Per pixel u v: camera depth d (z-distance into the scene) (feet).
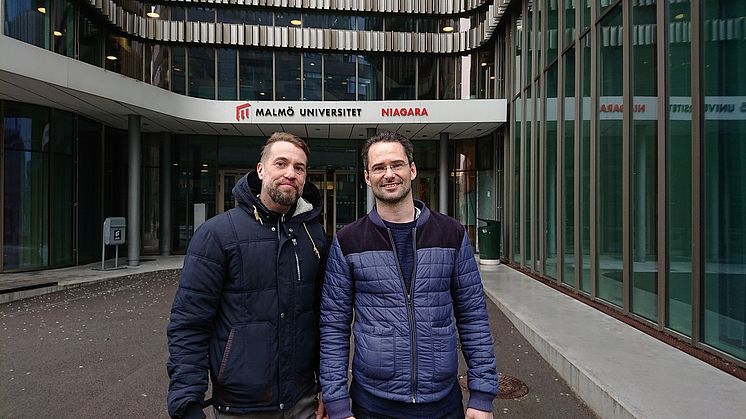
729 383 12.41
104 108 38.27
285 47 53.83
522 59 37.52
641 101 19.02
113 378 14.69
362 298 7.03
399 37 54.80
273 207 7.30
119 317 22.86
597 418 12.12
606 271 22.30
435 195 56.03
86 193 42.37
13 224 35.73
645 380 12.61
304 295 7.30
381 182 7.06
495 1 44.06
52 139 37.88
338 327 7.21
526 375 15.21
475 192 53.93
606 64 22.26
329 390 6.93
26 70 28.55
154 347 17.92
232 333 6.83
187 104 43.29
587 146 24.53
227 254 6.90
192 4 52.60
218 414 6.94
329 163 56.03
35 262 37.17
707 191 15.15
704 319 15.25
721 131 14.57
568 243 27.20
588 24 24.47
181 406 6.24
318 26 54.90
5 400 13.01
